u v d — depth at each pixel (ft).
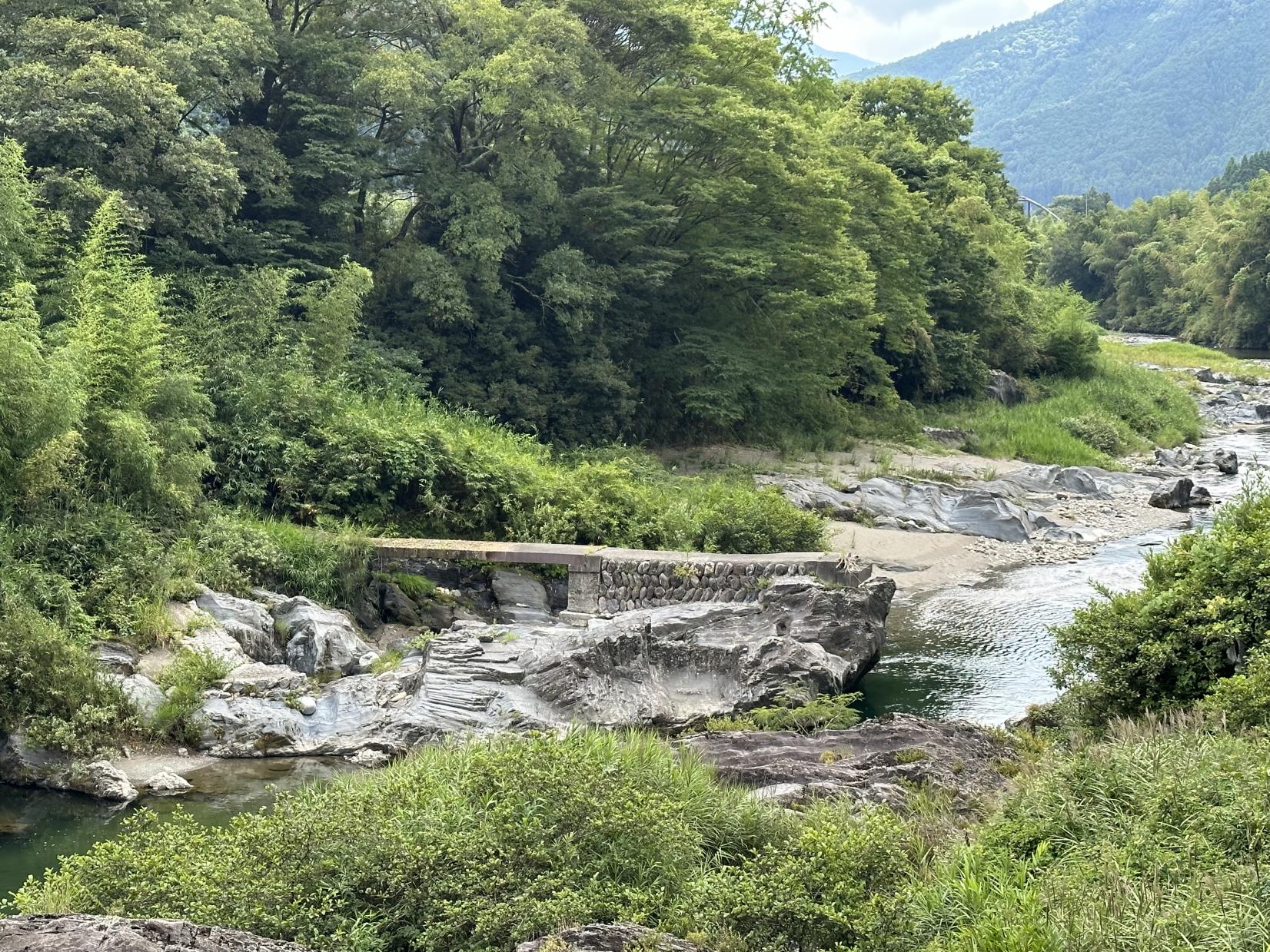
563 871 31.24
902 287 149.07
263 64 100.78
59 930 23.12
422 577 73.97
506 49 103.55
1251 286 310.04
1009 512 104.06
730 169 122.21
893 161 174.40
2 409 58.03
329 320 88.53
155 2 88.43
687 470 115.75
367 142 103.14
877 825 32.24
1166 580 50.80
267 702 54.75
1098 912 26.78
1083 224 428.97
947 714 59.16
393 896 31.01
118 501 65.10
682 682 59.77
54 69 80.28
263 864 31.35
